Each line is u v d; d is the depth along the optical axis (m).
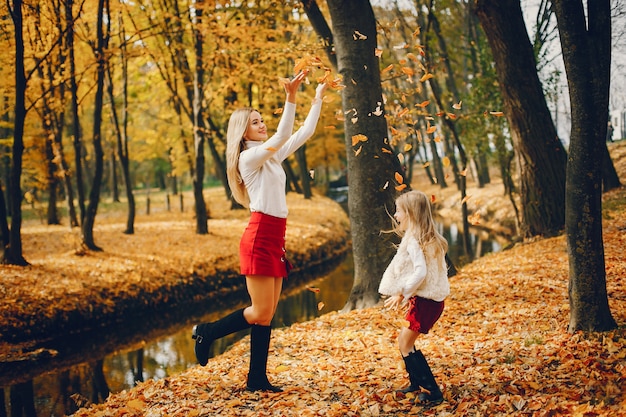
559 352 4.62
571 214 5.06
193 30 15.52
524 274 8.88
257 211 3.99
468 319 6.73
